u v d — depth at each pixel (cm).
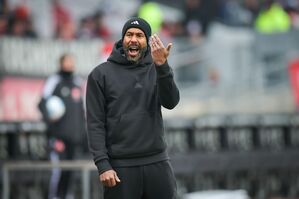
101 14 4738
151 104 1675
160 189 1675
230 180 4306
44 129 3769
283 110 4522
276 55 4512
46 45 3978
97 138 1656
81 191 3438
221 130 4353
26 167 3088
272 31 4519
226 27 4959
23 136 3741
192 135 4253
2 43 3841
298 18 5206
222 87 4400
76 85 3244
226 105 4400
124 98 1670
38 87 3909
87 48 4112
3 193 3194
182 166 4106
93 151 1650
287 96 4522
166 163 1691
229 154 4309
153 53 1617
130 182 1659
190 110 4300
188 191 4112
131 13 4869
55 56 4000
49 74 3959
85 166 3077
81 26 4612
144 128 1664
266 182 4438
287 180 4512
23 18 4350
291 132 4544
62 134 3188
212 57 4409
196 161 4166
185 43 4375
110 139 1673
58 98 3188
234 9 5006
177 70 4322
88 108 1681
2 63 3812
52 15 4484
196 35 4772
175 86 1644
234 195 3772
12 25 4303
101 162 1638
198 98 4334
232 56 4441
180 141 4206
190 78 4347
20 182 3494
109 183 1630
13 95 3812
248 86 4453
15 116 3794
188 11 4884
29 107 3850
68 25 4541
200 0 4906
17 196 3484
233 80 4431
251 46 4478
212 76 4397
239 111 4419
